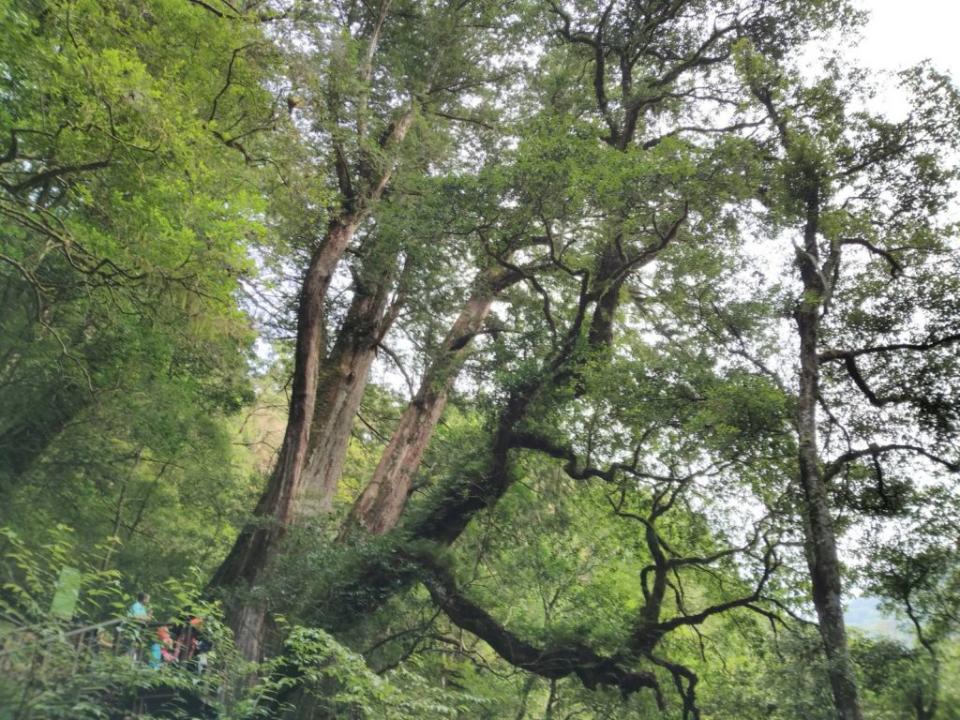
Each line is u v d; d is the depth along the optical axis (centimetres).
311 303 1895
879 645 1634
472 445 2134
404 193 2056
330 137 1883
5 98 1119
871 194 1641
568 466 1941
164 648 935
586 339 1977
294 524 1814
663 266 1884
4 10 1024
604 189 1647
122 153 1171
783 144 1670
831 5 1948
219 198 1542
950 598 1670
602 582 2186
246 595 1585
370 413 2756
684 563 1856
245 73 1558
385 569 1816
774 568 1706
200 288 1432
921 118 1593
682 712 1778
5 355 1638
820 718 1390
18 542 816
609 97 2297
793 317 1673
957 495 1642
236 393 2117
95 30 1270
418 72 2350
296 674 1344
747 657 2011
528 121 2183
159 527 2245
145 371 1777
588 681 1802
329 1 1934
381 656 1847
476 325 2353
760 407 1572
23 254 1389
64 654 736
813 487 1463
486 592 2031
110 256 1327
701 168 1631
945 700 1603
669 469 1784
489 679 2167
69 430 1859
